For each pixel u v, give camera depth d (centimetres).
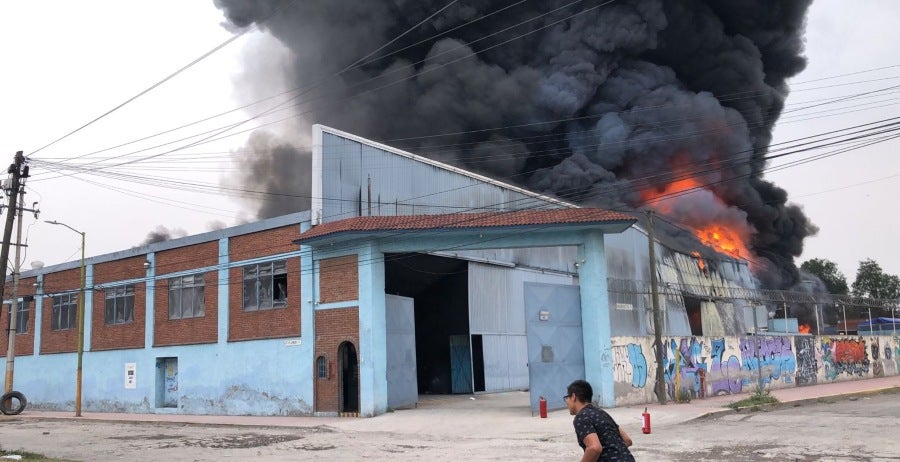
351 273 2388
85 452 1650
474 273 3172
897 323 4469
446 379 3212
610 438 557
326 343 2419
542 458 1332
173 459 1478
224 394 2733
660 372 2286
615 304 2525
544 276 3666
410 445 1617
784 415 1941
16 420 2870
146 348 3111
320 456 1457
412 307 2627
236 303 2758
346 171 2678
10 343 3198
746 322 4078
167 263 3092
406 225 2317
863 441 1366
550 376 2141
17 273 3241
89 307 3462
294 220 2598
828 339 3397
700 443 1424
